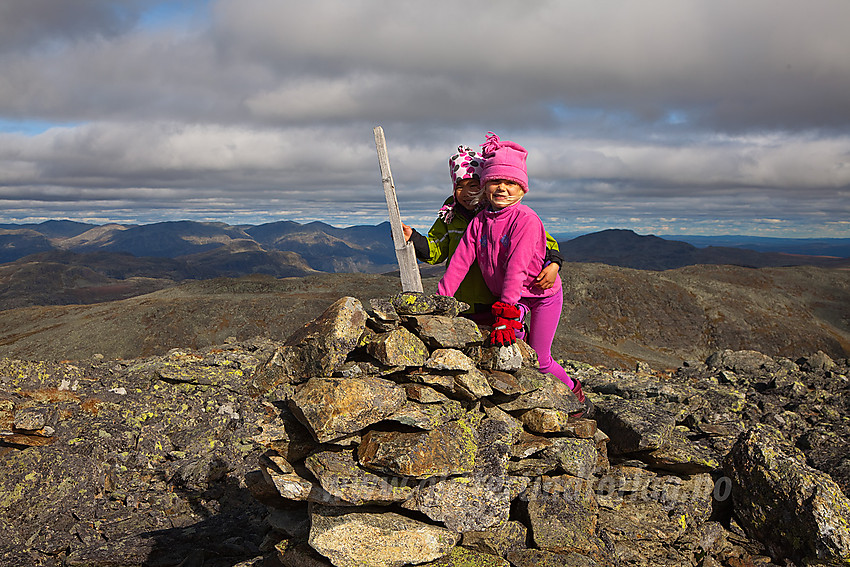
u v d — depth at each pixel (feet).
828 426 24.02
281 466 11.62
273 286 623.77
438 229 14.48
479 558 11.54
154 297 588.91
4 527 18.20
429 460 10.73
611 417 16.55
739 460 15.05
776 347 592.19
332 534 10.86
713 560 13.69
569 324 599.57
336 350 10.96
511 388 12.54
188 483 21.86
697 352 572.10
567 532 12.63
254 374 12.05
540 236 12.46
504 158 12.23
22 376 28.48
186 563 16.01
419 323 11.66
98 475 21.30
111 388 29.66
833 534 12.71
